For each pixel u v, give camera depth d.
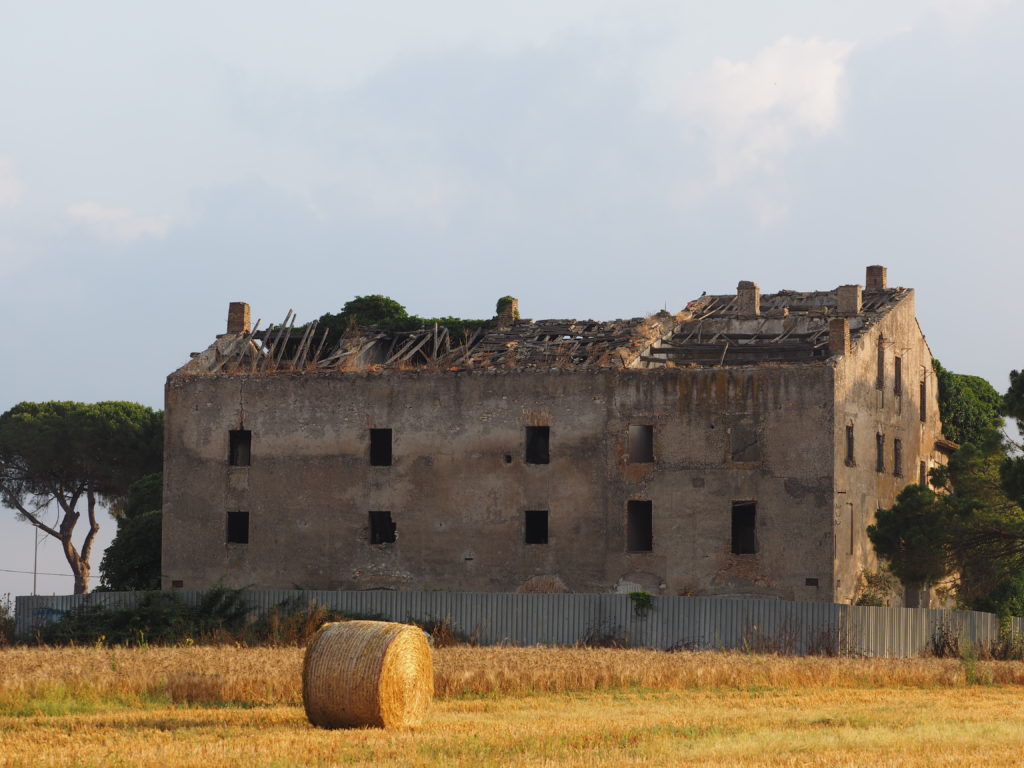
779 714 35.53
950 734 31.30
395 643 34.00
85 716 34.47
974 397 90.38
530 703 38.50
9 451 94.56
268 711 35.91
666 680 43.47
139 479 93.88
